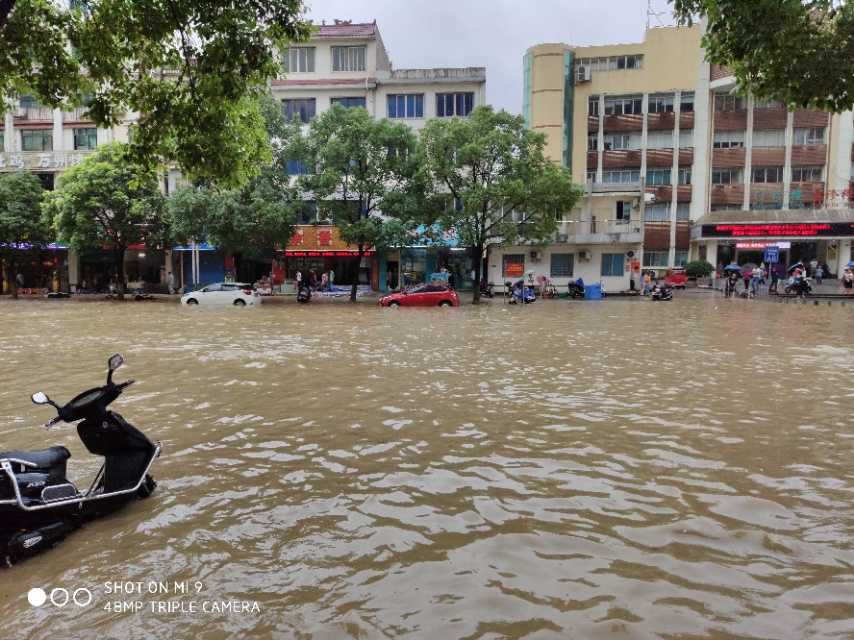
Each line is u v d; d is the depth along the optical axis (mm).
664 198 40438
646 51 40250
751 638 2637
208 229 27781
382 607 2910
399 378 8930
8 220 31672
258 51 6906
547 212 27734
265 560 3406
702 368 9852
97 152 30625
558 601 2957
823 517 3969
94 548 3574
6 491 3457
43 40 6996
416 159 26969
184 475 4816
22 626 2781
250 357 11008
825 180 38562
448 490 4473
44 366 10008
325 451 5418
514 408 7035
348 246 32656
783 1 6754
